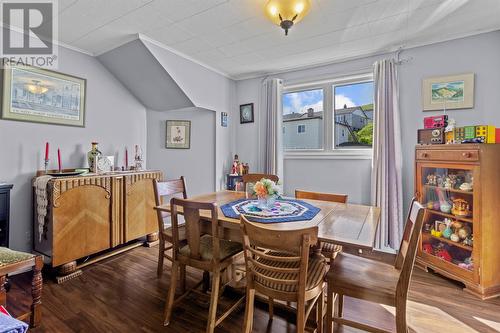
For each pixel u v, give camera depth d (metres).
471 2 2.01
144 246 3.05
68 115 2.77
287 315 1.78
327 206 1.96
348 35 2.58
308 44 2.79
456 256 2.31
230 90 3.98
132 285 2.17
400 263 1.48
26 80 2.46
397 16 2.22
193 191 3.73
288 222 1.54
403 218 2.84
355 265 1.54
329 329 1.40
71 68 2.80
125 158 3.32
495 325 1.68
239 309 1.86
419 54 2.76
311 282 1.35
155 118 3.64
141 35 2.58
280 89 3.62
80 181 2.39
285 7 1.81
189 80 3.24
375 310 1.86
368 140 3.19
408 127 2.83
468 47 2.54
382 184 2.82
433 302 1.93
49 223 2.26
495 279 2.01
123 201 2.78
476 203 2.04
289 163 3.64
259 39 2.70
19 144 2.43
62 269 2.23
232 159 4.05
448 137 2.31
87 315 1.77
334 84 3.38
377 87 2.89
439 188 2.41
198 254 1.63
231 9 2.14
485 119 2.47
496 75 2.42
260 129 3.83
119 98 3.28
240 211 1.77
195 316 1.78
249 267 1.39
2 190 2.21
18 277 2.32
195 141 3.73
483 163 2.01
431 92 2.70
